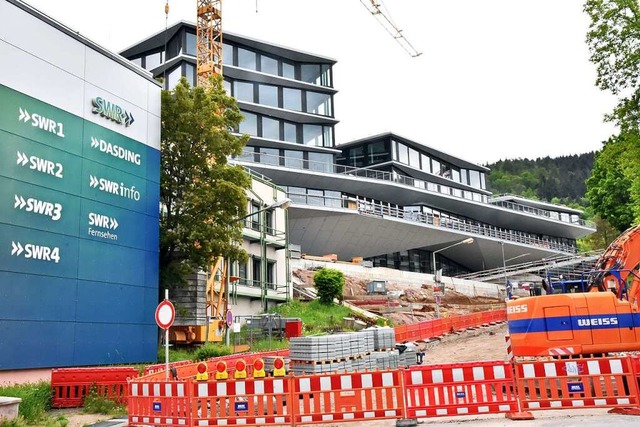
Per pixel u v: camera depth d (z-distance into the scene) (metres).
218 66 55.75
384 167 86.44
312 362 20.02
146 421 12.97
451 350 35.50
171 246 30.30
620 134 26.56
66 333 22.39
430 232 83.44
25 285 20.97
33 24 22.39
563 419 11.65
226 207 30.38
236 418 12.05
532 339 16.19
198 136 30.66
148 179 27.97
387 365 24.47
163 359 27.58
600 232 121.62
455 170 100.31
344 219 73.75
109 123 25.83
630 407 11.72
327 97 77.94
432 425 11.69
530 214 102.38
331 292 51.31
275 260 49.38
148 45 69.81
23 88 21.70
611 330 15.66
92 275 23.98
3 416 12.38
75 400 17.33
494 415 12.57
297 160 73.19
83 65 24.69
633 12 25.47
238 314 42.16
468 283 76.75
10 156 20.92
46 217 22.12
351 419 11.81
